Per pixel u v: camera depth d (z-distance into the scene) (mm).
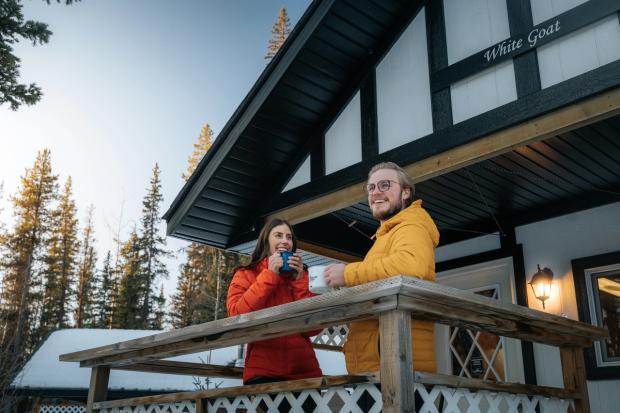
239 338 2385
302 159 6465
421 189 5484
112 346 3041
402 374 1727
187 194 6551
